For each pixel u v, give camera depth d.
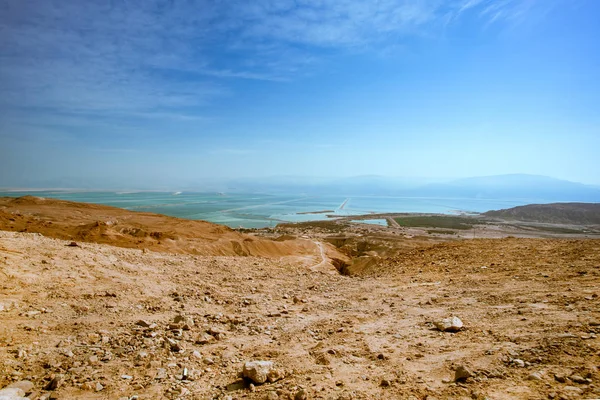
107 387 4.72
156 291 10.84
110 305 8.91
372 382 4.69
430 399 4.00
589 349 4.72
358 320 8.30
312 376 5.02
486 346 5.58
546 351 4.91
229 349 6.41
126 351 6.08
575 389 3.71
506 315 7.26
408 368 5.10
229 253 34.28
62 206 47.72
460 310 8.27
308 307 10.02
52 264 11.14
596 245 15.05
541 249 15.76
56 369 5.23
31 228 24.25
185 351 6.21
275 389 4.59
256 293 11.83
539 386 3.95
